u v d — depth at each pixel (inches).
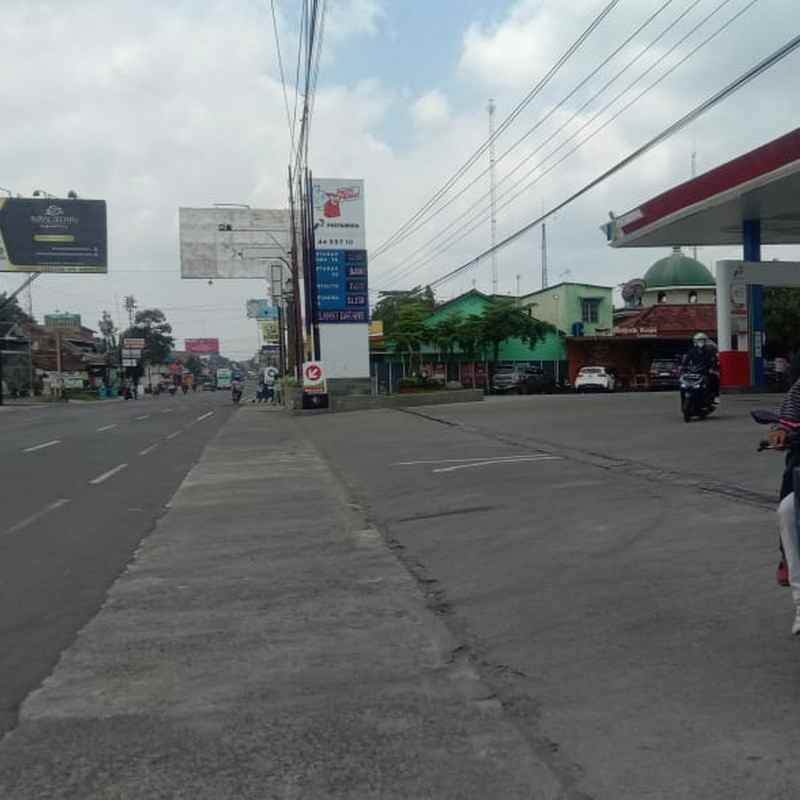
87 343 3976.4
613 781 144.2
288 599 263.1
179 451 767.1
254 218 2041.1
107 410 1763.0
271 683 193.9
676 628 217.3
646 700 175.8
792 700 173.3
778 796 137.9
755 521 327.0
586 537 321.7
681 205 956.0
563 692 181.9
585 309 2217.0
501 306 2070.6
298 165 1139.3
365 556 318.3
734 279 1054.4
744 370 1067.9
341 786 145.9
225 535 367.9
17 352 2726.4
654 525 333.1
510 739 161.3
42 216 1968.5
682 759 150.7
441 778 147.6
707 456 504.1
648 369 2146.9
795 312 1930.4
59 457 719.1
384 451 671.1
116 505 455.8
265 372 2233.0
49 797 144.9
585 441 623.2
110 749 162.2
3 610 258.1
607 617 229.0
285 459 669.9
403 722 170.6
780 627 214.1
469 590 263.9
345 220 1359.5
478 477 485.7
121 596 271.3
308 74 710.5
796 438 190.7
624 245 1151.6
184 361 6368.1
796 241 1262.3
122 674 202.2
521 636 218.5
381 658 207.9
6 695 190.7
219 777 150.3
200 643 223.5
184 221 2023.9
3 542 359.6
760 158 815.1
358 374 1369.3
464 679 192.2
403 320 2076.8
